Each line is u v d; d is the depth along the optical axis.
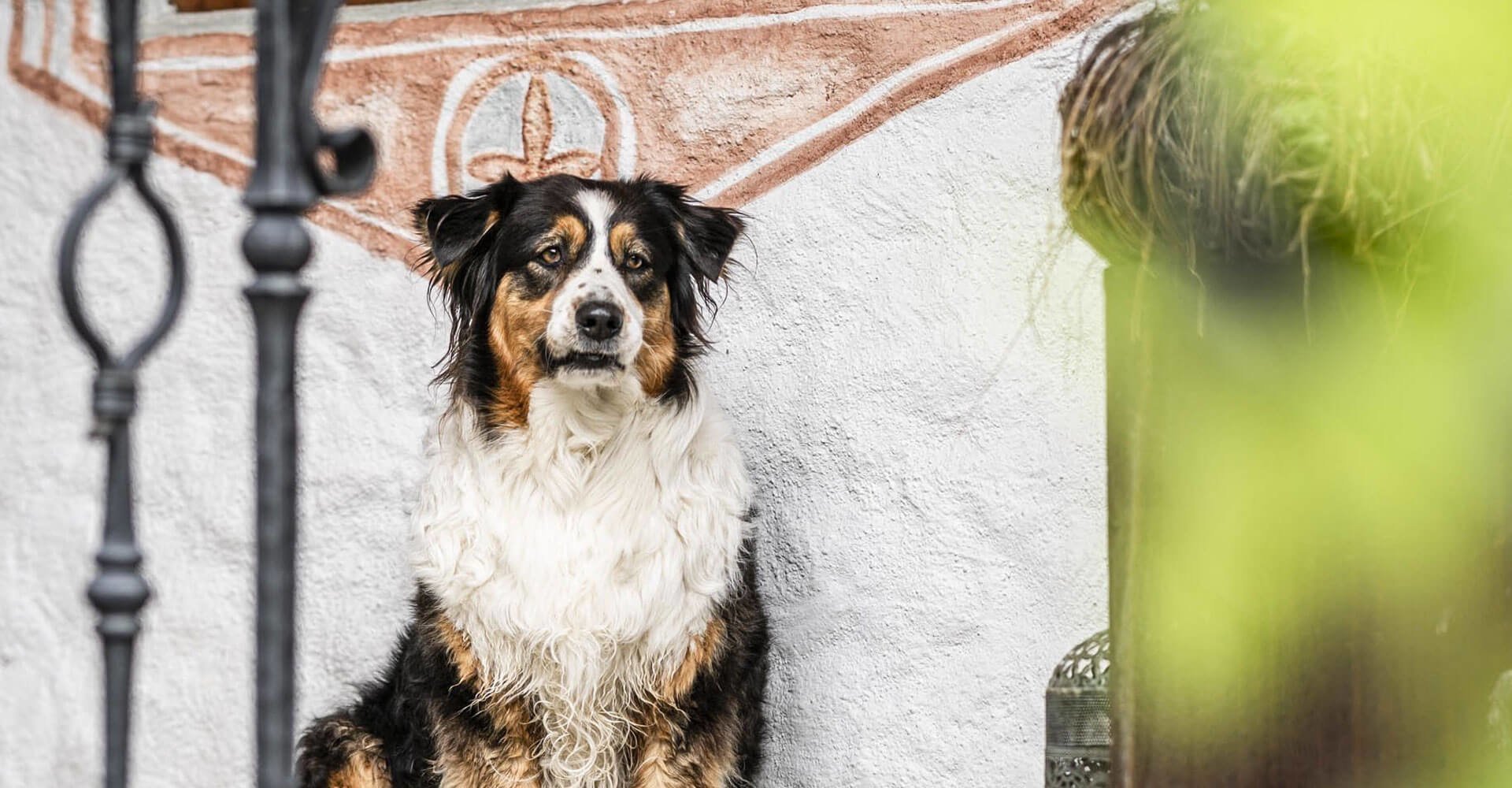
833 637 3.63
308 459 3.97
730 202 3.77
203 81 4.11
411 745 3.43
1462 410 1.39
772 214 3.73
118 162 1.39
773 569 3.71
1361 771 1.45
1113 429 1.66
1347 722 1.45
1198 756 1.49
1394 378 1.40
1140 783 1.54
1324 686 1.45
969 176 3.53
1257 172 1.40
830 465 3.65
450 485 3.39
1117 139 1.57
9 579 4.13
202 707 3.98
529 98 3.94
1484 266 1.37
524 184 3.40
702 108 3.80
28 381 4.16
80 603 4.07
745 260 3.75
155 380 4.08
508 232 3.36
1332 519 1.44
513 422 3.36
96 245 4.14
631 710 3.41
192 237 4.09
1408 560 1.43
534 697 3.39
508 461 3.36
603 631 3.32
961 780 3.48
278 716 1.35
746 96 3.76
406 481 3.88
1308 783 1.46
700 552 3.38
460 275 3.46
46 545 4.11
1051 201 3.13
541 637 3.31
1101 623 3.33
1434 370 1.39
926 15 3.59
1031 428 3.43
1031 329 3.42
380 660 3.87
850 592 3.62
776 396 3.71
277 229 1.35
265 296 1.35
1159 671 1.51
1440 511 1.42
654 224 3.38
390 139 4.01
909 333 3.58
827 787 3.63
